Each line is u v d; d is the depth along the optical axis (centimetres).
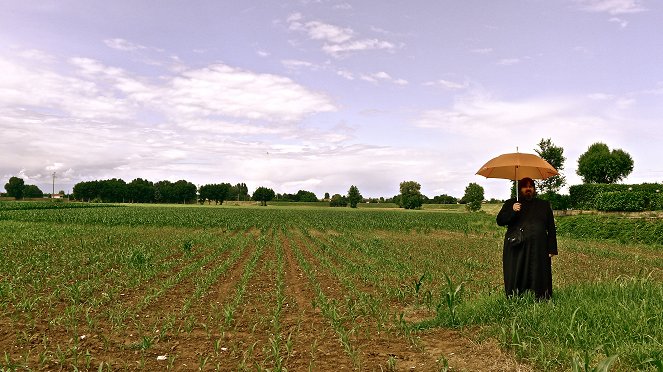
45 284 1122
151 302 962
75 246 1992
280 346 652
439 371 529
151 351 633
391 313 866
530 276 783
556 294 828
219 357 609
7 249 1853
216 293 1074
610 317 630
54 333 716
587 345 541
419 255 1858
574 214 3550
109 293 1022
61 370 552
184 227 3662
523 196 813
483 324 695
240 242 2336
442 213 7550
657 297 741
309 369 544
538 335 599
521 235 790
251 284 1195
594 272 1398
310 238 2720
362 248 2052
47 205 8375
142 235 2709
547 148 3747
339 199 13800
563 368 509
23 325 754
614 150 5759
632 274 1362
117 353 623
